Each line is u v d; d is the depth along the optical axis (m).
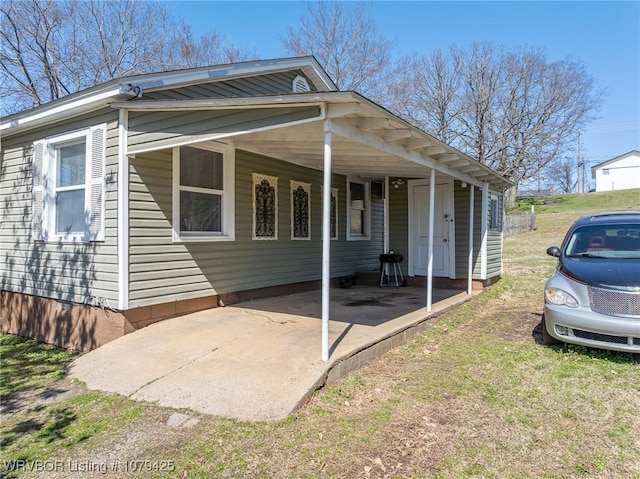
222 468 2.55
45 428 3.17
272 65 7.96
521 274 10.72
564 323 4.43
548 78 26.23
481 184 8.52
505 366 4.27
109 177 5.17
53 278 5.97
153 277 5.35
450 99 26.92
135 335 4.94
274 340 4.55
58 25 17.14
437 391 3.67
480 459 2.62
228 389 3.51
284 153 6.81
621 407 3.30
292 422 3.07
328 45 23.02
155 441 2.89
